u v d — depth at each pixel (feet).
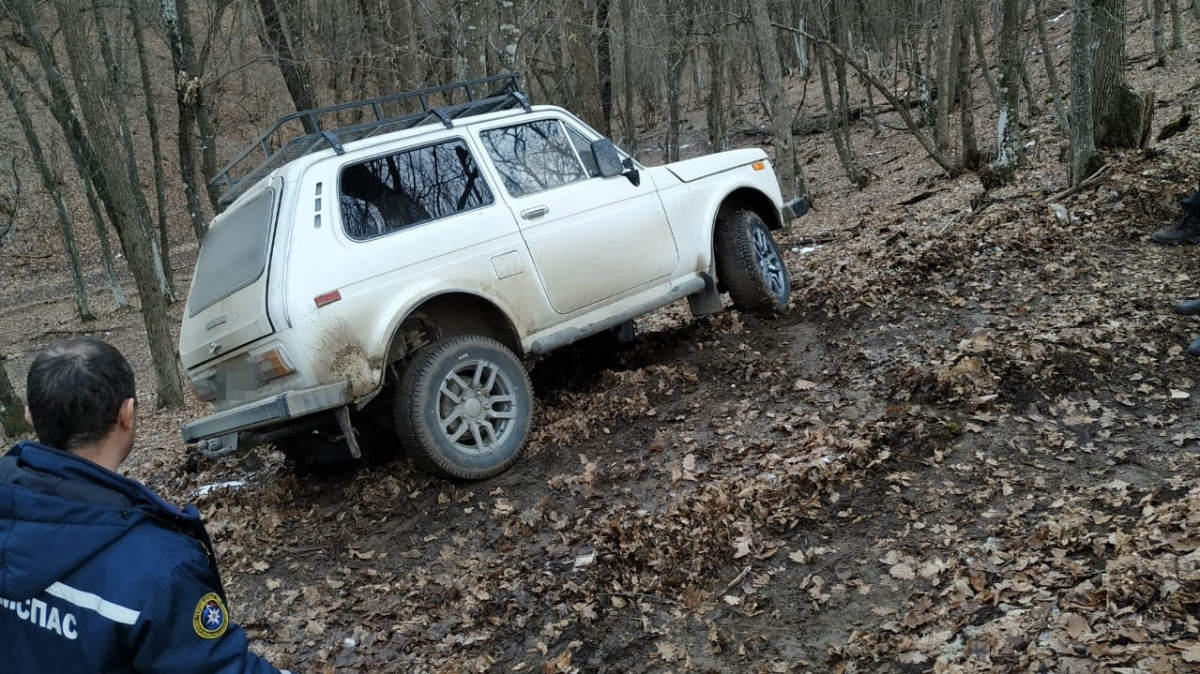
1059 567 11.71
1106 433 15.06
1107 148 31.99
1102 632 10.08
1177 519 12.00
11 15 58.13
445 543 15.55
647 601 13.01
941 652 10.66
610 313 19.54
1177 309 18.62
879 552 13.10
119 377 6.15
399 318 16.10
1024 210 27.78
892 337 20.35
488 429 17.01
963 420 16.10
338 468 19.53
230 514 18.81
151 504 5.83
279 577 15.76
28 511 5.44
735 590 12.92
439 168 17.65
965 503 13.87
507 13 35.50
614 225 19.47
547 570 14.08
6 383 45.32
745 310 22.84
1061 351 17.63
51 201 115.24
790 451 16.03
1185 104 52.11
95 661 5.47
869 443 15.57
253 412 15.39
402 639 13.24
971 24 76.48
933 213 40.04
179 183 124.67
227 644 5.76
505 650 12.57
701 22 69.05
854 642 11.25
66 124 58.70
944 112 62.90
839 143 71.10
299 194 15.99
